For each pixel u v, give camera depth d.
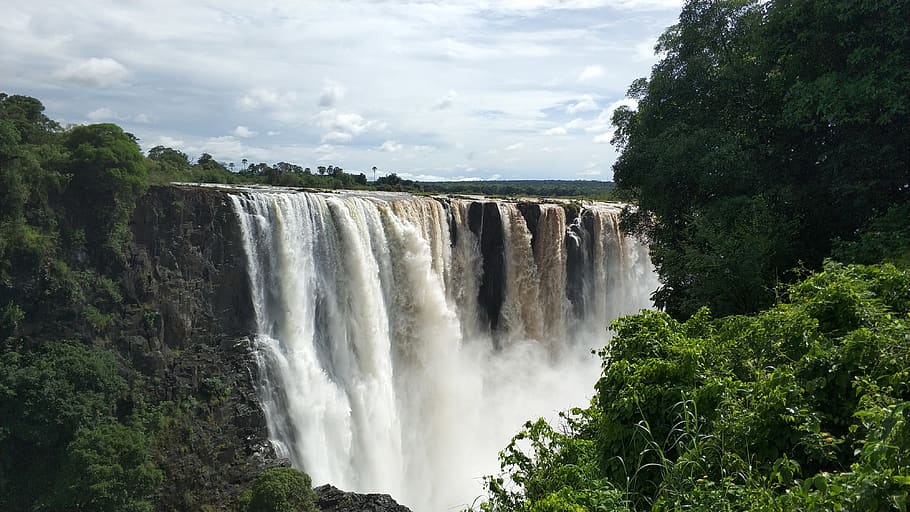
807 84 16.31
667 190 20.95
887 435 5.84
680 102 23.05
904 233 13.62
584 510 7.04
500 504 9.91
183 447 28.47
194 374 30.17
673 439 8.44
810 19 16.73
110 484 24.39
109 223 28.86
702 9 23.17
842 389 8.00
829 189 16.84
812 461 7.55
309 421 32.44
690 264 16.78
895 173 16.00
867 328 8.67
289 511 24.06
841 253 14.65
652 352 10.09
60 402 24.94
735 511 6.64
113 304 28.55
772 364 9.45
